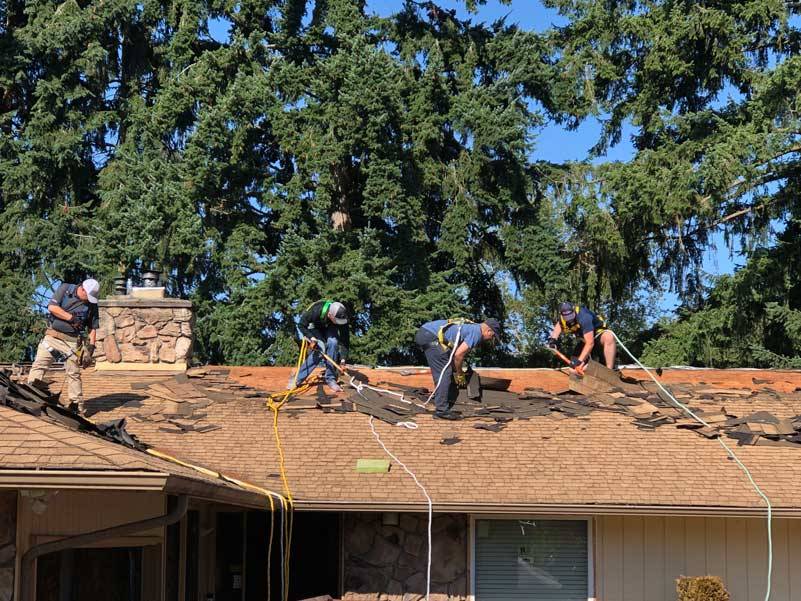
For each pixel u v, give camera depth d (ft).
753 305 88.94
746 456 40.55
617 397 46.14
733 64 94.38
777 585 39.11
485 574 39.73
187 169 90.07
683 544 39.52
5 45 99.66
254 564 43.57
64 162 99.04
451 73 105.40
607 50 102.94
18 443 24.53
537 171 98.43
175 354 49.26
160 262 89.97
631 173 89.51
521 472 38.73
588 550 39.70
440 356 44.21
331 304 46.65
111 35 106.52
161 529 32.65
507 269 100.99
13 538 25.40
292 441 41.24
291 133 90.99
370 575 39.45
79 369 40.32
